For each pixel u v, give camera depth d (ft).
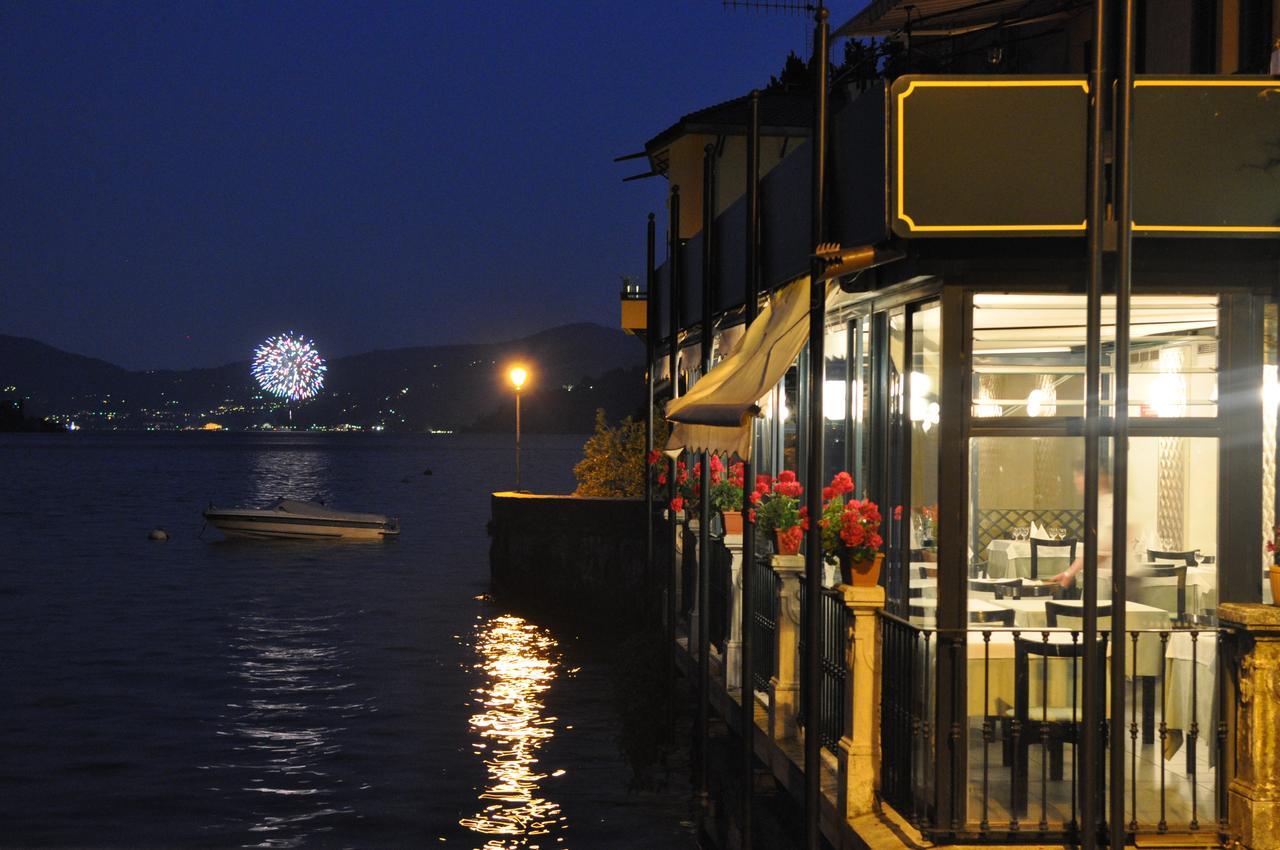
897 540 30.50
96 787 53.11
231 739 61.57
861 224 26.99
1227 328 27.30
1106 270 26.63
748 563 33.78
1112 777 22.36
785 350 30.68
